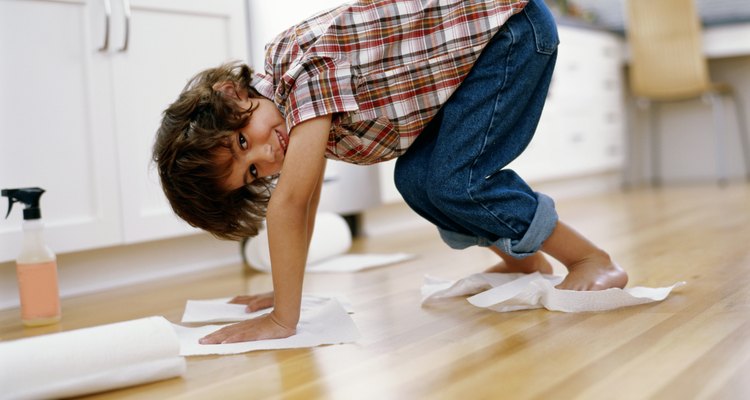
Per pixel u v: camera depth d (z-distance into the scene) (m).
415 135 1.35
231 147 1.20
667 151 4.85
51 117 1.84
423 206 1.44
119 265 2.06
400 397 0.92
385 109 1.29
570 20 4.12
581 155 4.11
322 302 1.52
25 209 1.56
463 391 0.93
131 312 1.64
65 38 1.86
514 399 0.88
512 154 1.37
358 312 1.45
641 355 1.03
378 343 1.19
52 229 1.83
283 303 1.23
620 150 4.57
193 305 1.55
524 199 1.37
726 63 4.59
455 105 1.33
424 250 2.35
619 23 4.71
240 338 1.22
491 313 1.35
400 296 1.59
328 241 2.19
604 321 1.23
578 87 4.07
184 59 2.12
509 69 1.33
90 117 1.91
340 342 1.20
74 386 1.00
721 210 2.91
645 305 1.33
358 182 2.69
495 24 1.30
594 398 0.87
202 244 2.29
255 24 2.34
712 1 4.49
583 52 4.12
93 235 1.91
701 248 1.98
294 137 1.18
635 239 2.26
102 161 1.93
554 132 3.84
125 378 1.03
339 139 1.29
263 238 2.08
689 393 0.87
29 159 1.80
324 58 1.20
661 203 3.41
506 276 1.53
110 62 1.95
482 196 1.33
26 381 0.98
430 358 1.08
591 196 4.13
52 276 1.57
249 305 1.48
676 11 4.19
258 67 2.35
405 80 1.29
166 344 1.06
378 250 2.41
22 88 1.79
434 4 1.31
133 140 2.00
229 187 1.24
